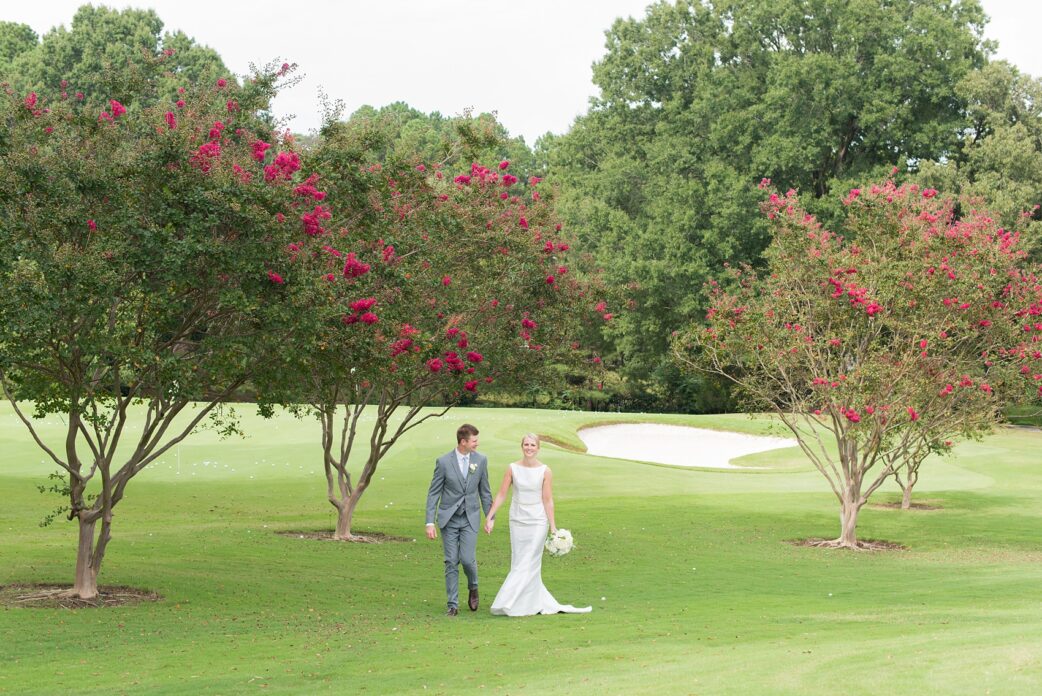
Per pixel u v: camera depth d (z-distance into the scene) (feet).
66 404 41.55
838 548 65.26
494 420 143.64
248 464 102.53
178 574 46.52
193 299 38.73
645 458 135.64
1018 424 170.19
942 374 64.75
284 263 36.65
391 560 54.24
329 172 44.98
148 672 26.76
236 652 29.60
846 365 68.08
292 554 54.80
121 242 35.53
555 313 62.18
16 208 34.73
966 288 62.95
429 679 25.16
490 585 46.57
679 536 67.72
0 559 49.24
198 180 36.22
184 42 221.05
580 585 47.29
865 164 189.57
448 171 62.23
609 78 210.59
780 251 68.80
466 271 57.93
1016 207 165.58
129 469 40.68
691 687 21.79
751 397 73.41
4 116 36.50
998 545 67.31
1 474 90.02
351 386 51.37
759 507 83.10
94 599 39.86
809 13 186.80
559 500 88.02
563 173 226.17
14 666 27.73
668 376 201.77
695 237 182.29
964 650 24.62
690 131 196.03
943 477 108.58
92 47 209.77
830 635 30.60
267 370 40.24
